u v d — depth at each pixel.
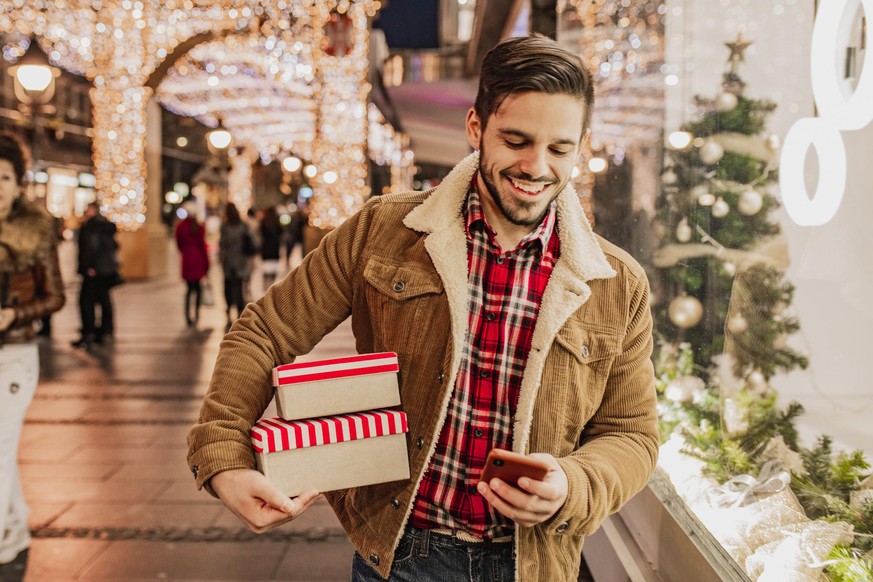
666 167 3.53
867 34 2.05
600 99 4.94
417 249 1.59
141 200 17.91
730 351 2.73
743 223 2.89
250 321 1.65
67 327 11.58
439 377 1.52
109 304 10.26
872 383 2.16
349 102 17.25
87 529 4.16
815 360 2.44
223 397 1.53
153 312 13.13
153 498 4.62
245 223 11.97
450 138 28.16
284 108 30.56
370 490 1.60
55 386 7.48
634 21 4.20
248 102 28.86
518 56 1.39
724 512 2.42
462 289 1.51
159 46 17.02
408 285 1.56
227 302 11.95
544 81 1.36
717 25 3.15
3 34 19.84
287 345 1.64
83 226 9.81
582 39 5.20
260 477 1.39
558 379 1.50
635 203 4.02
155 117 18.69
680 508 2.65
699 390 3.06
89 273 9.77
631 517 3.23
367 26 17.12
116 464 5.22
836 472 2.18
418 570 1.53
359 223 1.68
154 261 18.80
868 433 2.19
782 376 2.57
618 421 1.60
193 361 8.80
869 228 2.17
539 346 1.48
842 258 2.29
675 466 2.92
